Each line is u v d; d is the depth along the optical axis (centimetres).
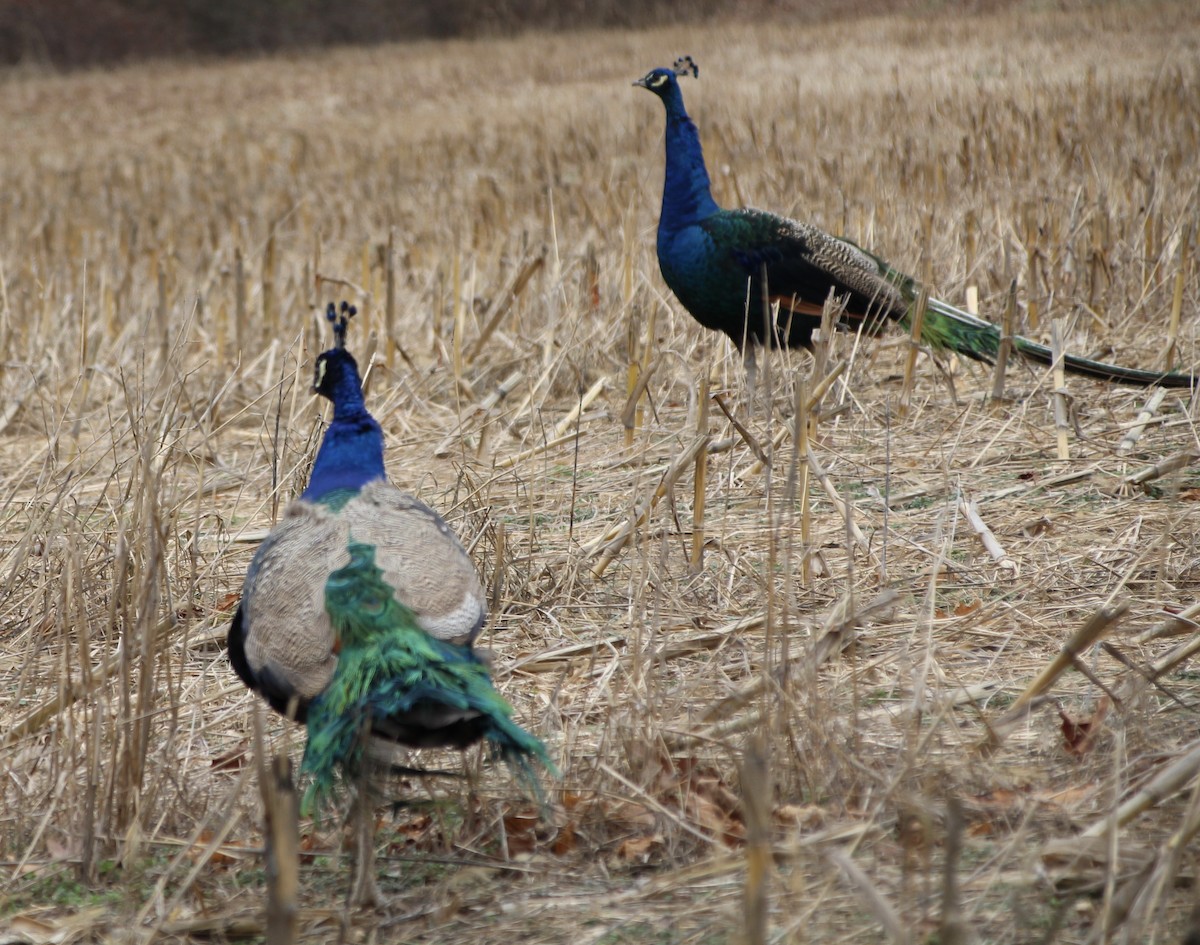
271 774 867
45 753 1180
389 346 2473
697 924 934
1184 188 3188
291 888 762
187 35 12550
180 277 3581
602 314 2575
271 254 2875
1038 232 2900
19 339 2744
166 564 1415
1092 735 1136
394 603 942
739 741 1162
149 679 1098
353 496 1086
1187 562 1511
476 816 1090
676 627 1450
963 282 2639
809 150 4666
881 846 1000
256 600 998
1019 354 2164
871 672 1308
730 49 9081
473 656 964
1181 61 6372
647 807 1057
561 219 3503
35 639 1398
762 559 1611
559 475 1975
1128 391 2178
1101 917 840
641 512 1617
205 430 2114
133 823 1046
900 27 9281
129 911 991
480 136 6041
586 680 1330
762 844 732
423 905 984
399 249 3497
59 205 4959
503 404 2359
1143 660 1291
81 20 12269
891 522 1714
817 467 1588
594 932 934
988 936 882
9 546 1706
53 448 1722
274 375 2486
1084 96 5316
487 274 3036
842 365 1594
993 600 1477
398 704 876
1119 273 2712
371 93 8512
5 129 7938
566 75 8694
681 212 2223
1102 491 1767
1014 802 1048
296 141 6322
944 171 3581
